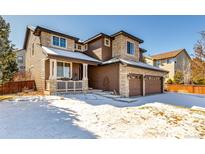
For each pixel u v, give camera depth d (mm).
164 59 32219
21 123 5230
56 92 12469
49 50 12914
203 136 4988
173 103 11648
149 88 16875
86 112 7047
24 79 16359
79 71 16766
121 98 12273
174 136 4836
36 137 4160
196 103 12047
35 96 11242
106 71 15734
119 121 5938
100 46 16969
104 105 8961
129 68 13766
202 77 26125
